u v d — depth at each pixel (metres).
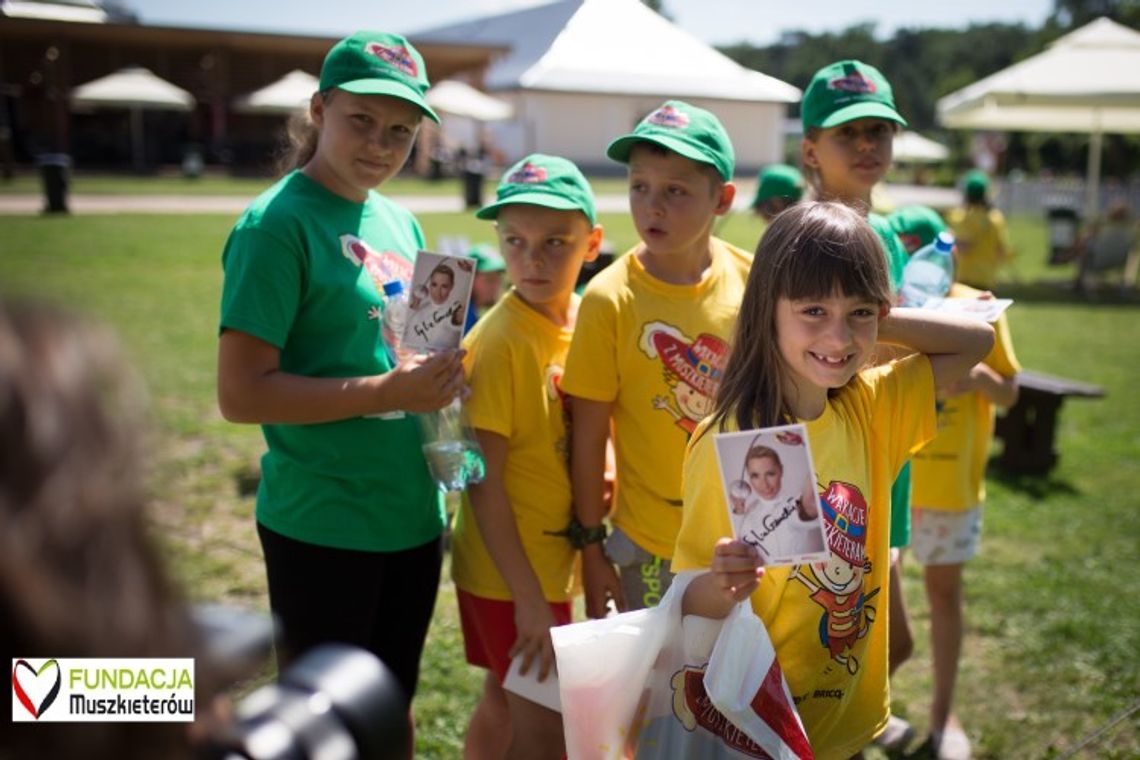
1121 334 11.89
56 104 35.06
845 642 1.96
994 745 3.40
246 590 4.41
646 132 2.50
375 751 0.94
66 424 0.59
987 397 3.17
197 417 7.13
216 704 0.75
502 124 40.53
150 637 0.63
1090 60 15.25
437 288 2.30
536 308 2.64
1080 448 7.24
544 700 2.49
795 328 1.86
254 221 2.29
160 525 0.66
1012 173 42.00
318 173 2.45
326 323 2.37
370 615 2.50
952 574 3.33
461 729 3.46
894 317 2.07
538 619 2.47
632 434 2.55
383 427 2.45
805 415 1.94
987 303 2.26
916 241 3.21
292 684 0.96
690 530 1.95
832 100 3.00
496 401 2.53
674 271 2.60
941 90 67.31
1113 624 4.35
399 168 2.47
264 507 2.48
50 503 0.57
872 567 2.02
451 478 2.46
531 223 2.54
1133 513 5.84
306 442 2.40
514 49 36.69
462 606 2.76
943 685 3.37
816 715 1.96
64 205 20.14
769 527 1.69
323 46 38.28
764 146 41.94
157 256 15.14
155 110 37.78
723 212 2.64
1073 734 3.49
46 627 0.57
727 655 1.79
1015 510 5.89
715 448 1.71
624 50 19.00
